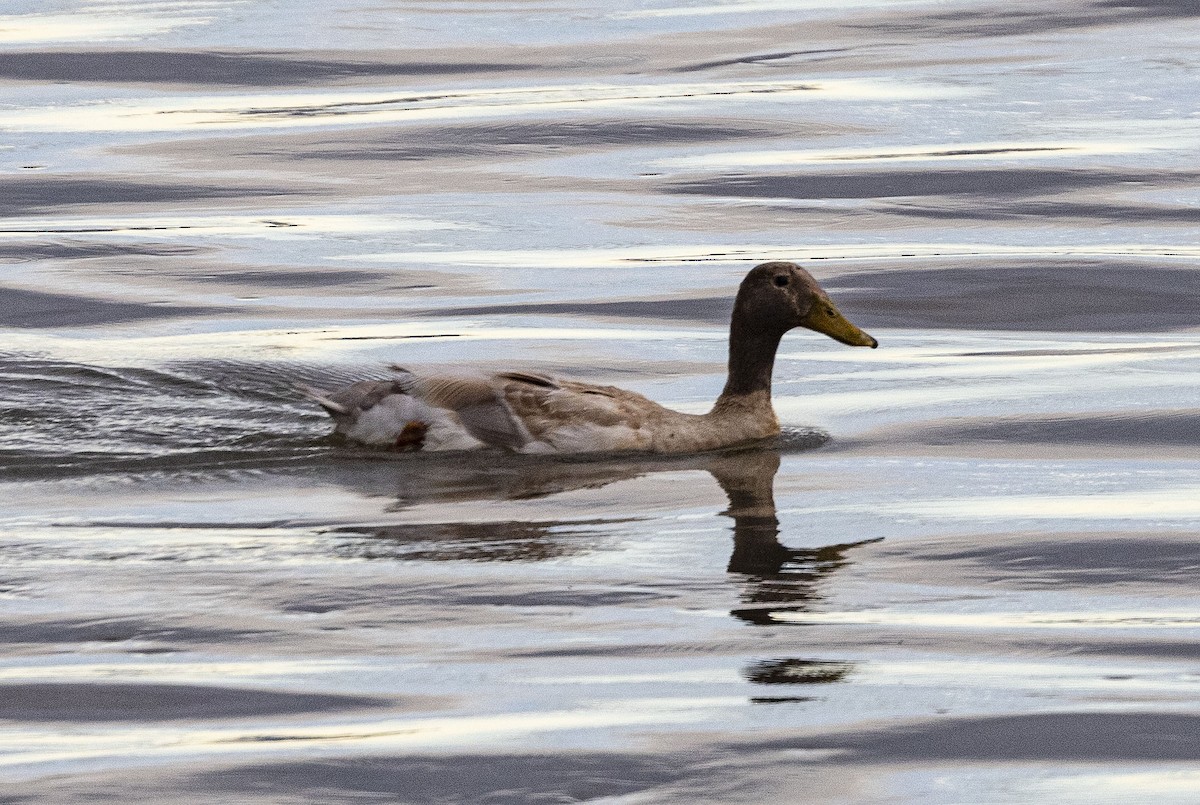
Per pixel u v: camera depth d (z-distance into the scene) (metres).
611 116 31.81
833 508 14.26
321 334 20.73
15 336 20.45
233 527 13.59
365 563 12.64
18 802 8.96
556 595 11.99
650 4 42.91
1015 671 10.68
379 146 30.03
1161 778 9.23
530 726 9.86
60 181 27.94
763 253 24.34
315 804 8.98
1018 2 42.25
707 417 16.53
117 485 14.88
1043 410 17.50
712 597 11.98
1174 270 23.33
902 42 38.41
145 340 20.36
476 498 14.47
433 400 16.14
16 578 12.30
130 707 10.12
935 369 19.41
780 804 8.98
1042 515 14.01
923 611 11.75
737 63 36.56
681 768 9.34
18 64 35.91
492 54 37.47
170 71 35.50
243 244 24.70
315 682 10.47
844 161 29.06
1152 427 16.80
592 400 16.17
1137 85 34.09
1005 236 25.17
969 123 31.45
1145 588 12.21
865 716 10.00
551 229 25.53
